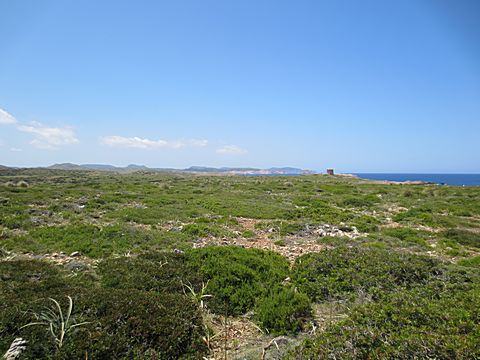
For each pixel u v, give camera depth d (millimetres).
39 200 23641
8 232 13852
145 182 48562
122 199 25750
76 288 7238
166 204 24000
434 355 4363
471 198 28750
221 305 7430
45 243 12258
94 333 5371
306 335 6262
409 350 4457
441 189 34938
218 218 19297
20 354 4832
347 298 7828
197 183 46469
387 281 8297
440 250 13195
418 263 9406
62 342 5125
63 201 23656
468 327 5035
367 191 35062
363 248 11047
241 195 30891
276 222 18500
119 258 9984
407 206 25000
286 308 6801
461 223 18281
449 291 7328
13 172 77812
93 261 10406
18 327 5457
